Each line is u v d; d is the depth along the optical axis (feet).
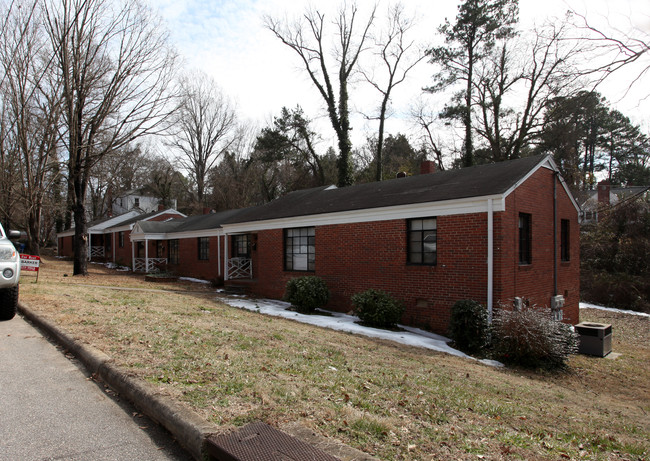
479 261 33.60
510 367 29.19
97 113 58.18
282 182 139.33
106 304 30.76
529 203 37.52
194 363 15.87
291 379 15.49
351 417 11.91
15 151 66.08
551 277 41.37
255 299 52.47
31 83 58.34
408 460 9.68
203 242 78.64
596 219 85.40
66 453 9.66
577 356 35.81
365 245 42.19
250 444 9.23
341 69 102.42
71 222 145.69
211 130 154.10
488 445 11.61
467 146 95.04
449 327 33.94
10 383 14.02
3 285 22.98
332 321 38.65
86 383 14.23
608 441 14.84
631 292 65.92
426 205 36.94
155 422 11.42
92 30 56.39
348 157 100.73
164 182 163.94
